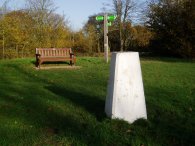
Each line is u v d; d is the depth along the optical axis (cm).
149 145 534
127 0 4734
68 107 787
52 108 776
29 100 862
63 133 588
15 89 1034
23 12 3728
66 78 1322
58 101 851
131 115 661
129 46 4853
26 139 561
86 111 746
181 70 1658
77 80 1259
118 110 660
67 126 633
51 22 4006
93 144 537
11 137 570
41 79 1298
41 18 3881
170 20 2920
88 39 4512
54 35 4109
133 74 662
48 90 1018
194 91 1023
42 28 3878
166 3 3045
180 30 2819
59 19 4241
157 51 3441
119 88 658
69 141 552
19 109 765
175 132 602
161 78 1331
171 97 915
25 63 1978
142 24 4500
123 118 661
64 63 2002
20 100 863
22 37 3300
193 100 877
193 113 741
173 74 1475
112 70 674
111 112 663
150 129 618
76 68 1741
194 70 1664
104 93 968
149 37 4128
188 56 2819
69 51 1986
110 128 617
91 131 600
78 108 774
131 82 661
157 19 3061
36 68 1730
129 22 4800
